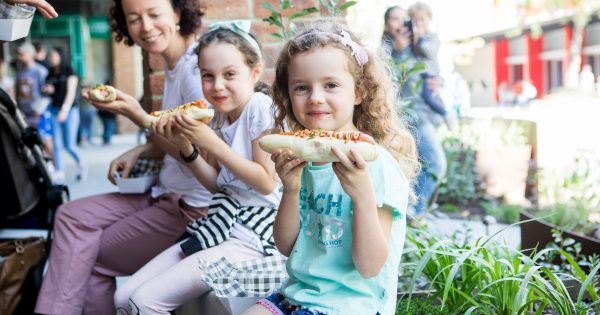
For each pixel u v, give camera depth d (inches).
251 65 121.7
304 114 93.4
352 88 93.4
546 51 914.1
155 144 150.1
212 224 118.0
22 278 145.6
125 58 964.0
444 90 249.0
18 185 152.5
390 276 90.4
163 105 145.7
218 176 123.6
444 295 104.0
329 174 91.3
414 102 236.5
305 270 91.0
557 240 148.5
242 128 120.7
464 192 302.7
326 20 104.8
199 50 121.8
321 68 91.0
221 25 123.2
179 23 142.2
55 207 158.2
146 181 143.9
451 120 254.7
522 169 302.7
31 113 391.9
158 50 139.2
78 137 737.6
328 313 87.3
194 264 115.4
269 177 115.8
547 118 450.0
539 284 110.4
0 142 150.3
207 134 113.1
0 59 523.5
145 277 120.3
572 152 329.1
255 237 117.7
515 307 99.2
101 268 142.9
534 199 283.6
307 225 93.9
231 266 111.7
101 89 124.4
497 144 339.3
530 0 668.1
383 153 90.5
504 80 995.9
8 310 142.8
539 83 919.0
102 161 573.6
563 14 677.9
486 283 113.4
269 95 128.1
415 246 130.5
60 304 137.9
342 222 90.0
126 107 124.3
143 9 136.7
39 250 152.6
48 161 163.2
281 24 149.4
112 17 152.9
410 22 238.4
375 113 97.3
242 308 109.0
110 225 142.9
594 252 150.6
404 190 90.0
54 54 402.6
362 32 98.7
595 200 211.8
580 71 738.8
